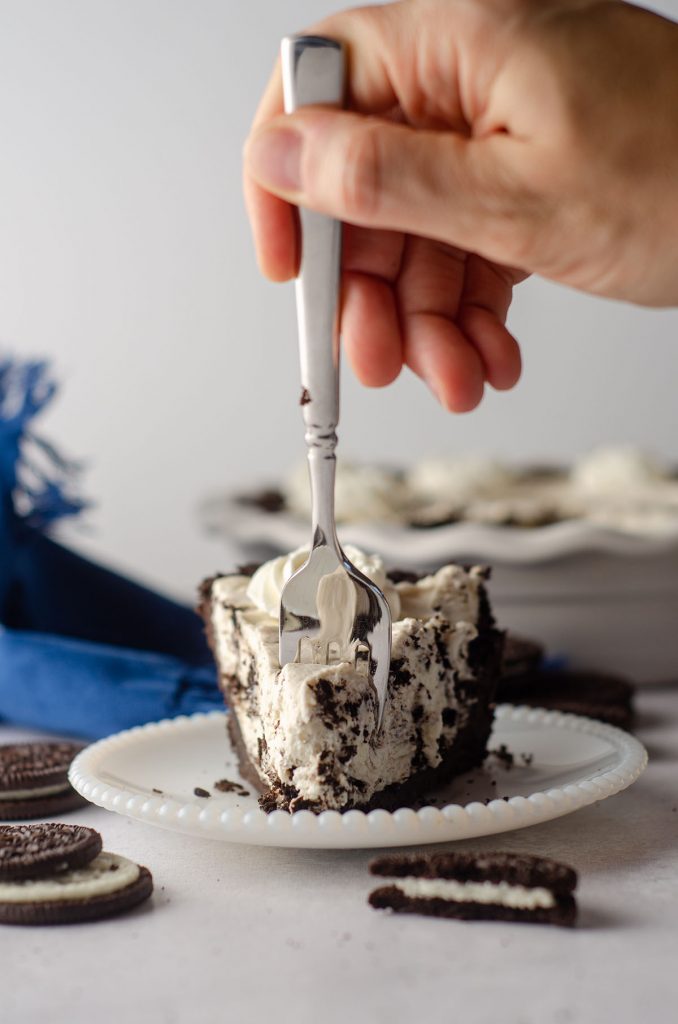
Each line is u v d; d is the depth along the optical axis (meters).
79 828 0.38
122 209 0.99
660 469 0.82
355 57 0.37
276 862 0.38
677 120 0.34
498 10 0.35
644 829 0.40
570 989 0.32
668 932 0.34
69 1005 0.31
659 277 0.36
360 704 0.39
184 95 0.98
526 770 0.43
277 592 0.43
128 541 1.02
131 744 0.45
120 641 0.57
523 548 0.55
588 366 1.01
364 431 1.02
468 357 0.43
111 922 0.35
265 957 0.33
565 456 1.02
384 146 0.34
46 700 0.50
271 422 1.01
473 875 0.35
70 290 0.99
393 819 0.36
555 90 0.34
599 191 0.34
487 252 0.36
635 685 0.58
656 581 0.56
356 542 0.57
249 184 0.40
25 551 0.56
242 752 0.43
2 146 0.98
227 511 0.62
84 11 0.97
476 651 0.43
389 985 0.32
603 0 0.35
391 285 0.43
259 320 1.00
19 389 0.56
